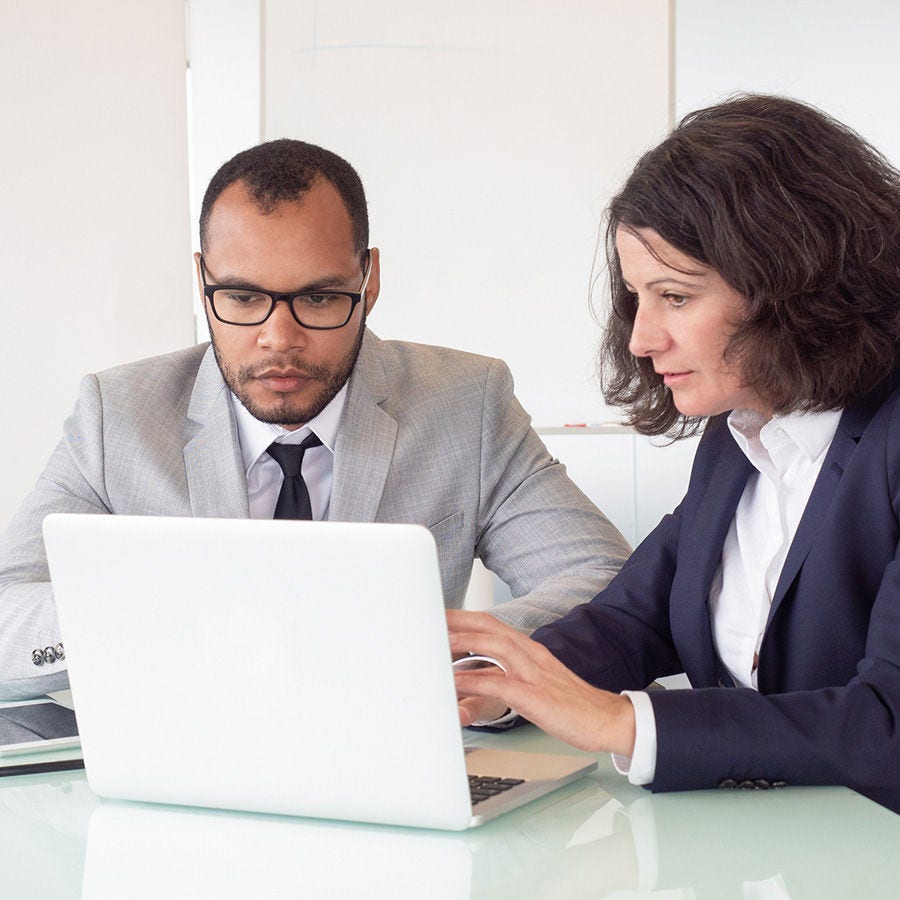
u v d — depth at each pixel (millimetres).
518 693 1047
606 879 838
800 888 813
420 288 3258
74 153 3238
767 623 1287
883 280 1237
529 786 1040
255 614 956
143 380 1816
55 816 1023
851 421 1267
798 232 1198
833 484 1266
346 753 956
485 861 881
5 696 1463
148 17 3252
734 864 864
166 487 1729
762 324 1215
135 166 3268
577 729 1046
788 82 4137
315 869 875
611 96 3260
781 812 990
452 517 1816
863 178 1256
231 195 1577
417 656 913
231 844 939
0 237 3207
